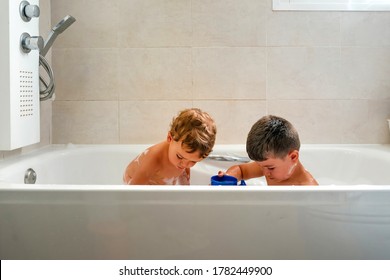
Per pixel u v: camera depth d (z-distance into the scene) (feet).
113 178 5.24
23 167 4.06
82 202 2.72
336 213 2.69
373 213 2.69
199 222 2.69
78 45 5.54
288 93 5.57
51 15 5.54
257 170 4.10
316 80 5.56
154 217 2.70
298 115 5.57
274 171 3.57
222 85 5.56
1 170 3.80
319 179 5.26
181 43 5.53
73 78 5.56
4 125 3.73
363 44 5.54
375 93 5.57
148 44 5.54
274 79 5.56
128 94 5.57
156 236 2.71
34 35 4.17
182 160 3.58
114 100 5.57
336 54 5.54
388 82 5.56
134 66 5.56
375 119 5.57
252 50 5.53
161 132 5.57
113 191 2.70
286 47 5.53
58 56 5.55
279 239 2.69
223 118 5.57
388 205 2.69
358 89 5.57
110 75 5.57
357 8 5.50
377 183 4.81
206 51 5.53
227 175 3.57
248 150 3.59
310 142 5.59
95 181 5.19
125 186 2.75
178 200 2.68
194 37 5.53
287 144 3.42
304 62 5.55
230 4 5.50
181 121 3.44
